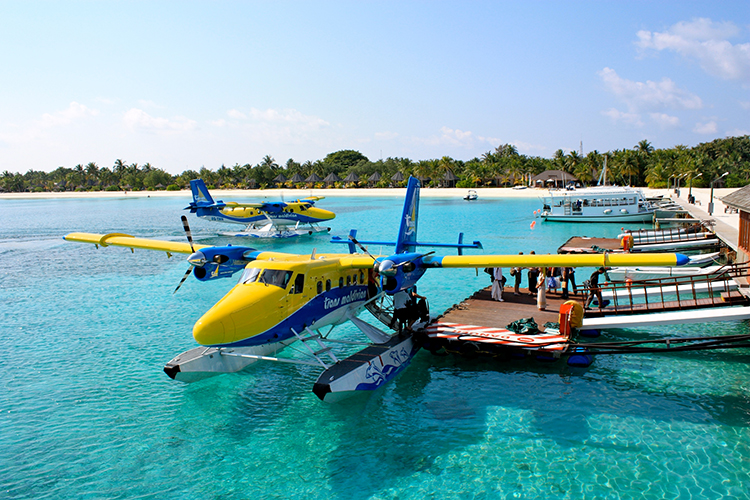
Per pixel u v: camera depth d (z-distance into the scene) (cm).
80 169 18050
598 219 4334
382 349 1162
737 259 2062
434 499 728
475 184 11188
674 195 6169
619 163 9300
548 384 1109
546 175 9425
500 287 1582
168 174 16275
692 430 895
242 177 14475
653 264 987
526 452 843
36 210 8331
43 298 1977
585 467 795
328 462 831
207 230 4450
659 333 1409
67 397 1077
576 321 1181
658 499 713
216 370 1126
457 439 891
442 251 3014
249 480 785
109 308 1814
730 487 735
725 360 1208
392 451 859
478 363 1245
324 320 1115
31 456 852
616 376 1138
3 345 1414
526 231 3900
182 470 813
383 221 4994
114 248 3481
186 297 1984
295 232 3828
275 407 1031
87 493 753
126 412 1011
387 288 1123
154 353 1347
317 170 13938
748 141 11950
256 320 932
